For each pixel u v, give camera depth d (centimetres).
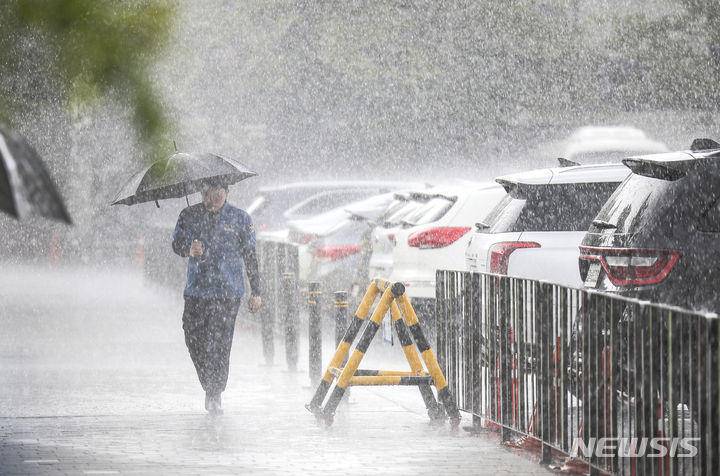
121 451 2362
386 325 3161
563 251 3347
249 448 2402
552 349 2150
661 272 2473
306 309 5100
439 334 2809
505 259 3356
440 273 2792
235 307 2909
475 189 4178
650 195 2536
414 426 2691
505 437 2428
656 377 1698
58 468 2173
